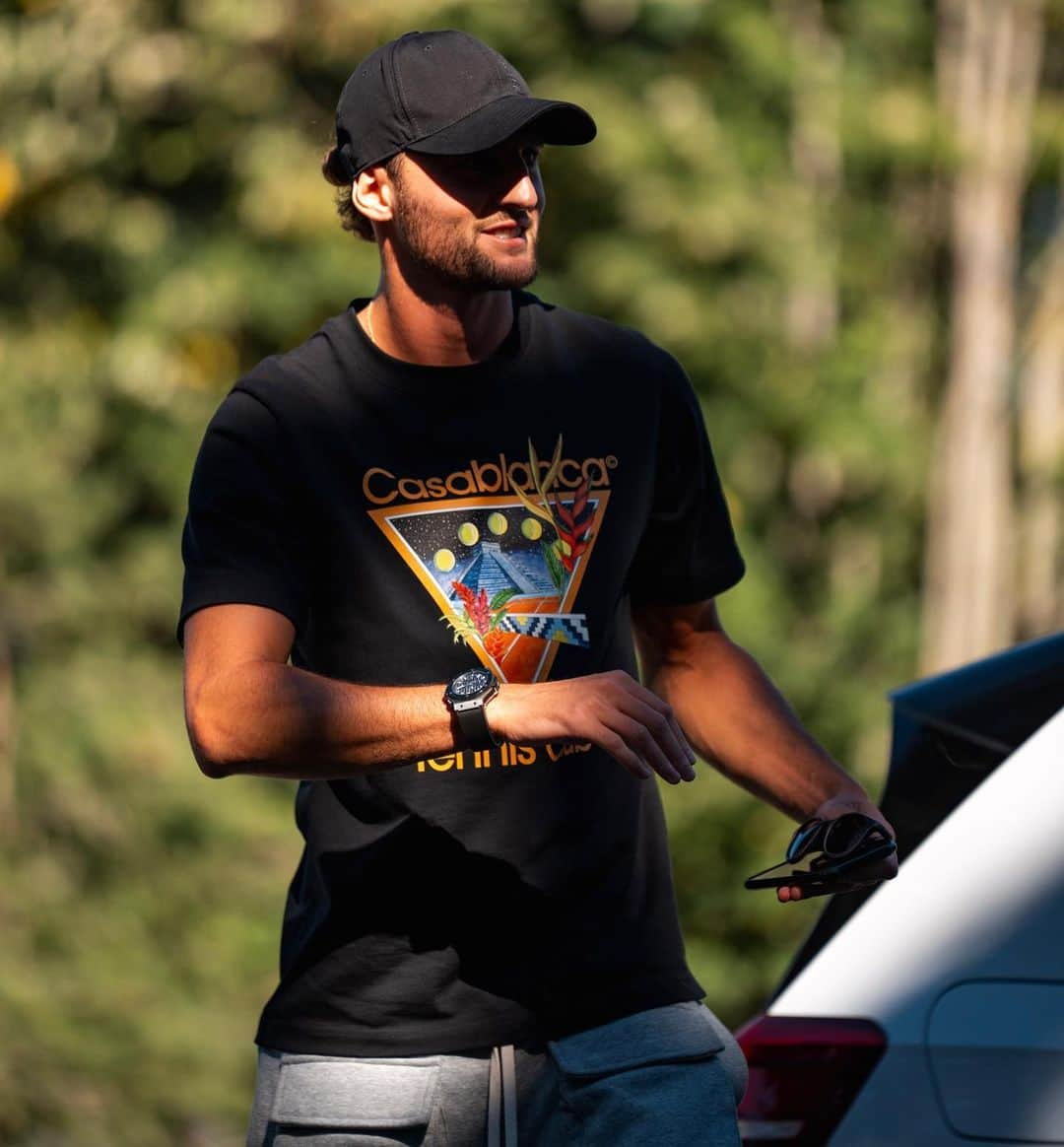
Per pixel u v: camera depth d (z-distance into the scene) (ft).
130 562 117.08
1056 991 28.63
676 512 30.50
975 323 117.91
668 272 110.42
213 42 107.24
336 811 28.73
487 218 27.99
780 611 111.96
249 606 27.63
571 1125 28.32
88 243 111.34
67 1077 104.73
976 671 32.89
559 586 28.66
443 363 28.78
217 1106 104.06
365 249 106.52
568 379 29.19
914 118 114.11
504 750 28.22
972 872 29.45
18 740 113.80
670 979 28.94
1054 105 116.88
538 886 28.30
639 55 110.22
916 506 124.36
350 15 103.14
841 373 116.78
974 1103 28.63
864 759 110.73
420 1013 28.45
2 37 110.83
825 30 119.65
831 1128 29.17
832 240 115.85
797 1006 29.76
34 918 106.73
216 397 111.04
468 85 28.07
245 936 104.94
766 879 28.37
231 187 110.42
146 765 108.78
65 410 114.21
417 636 28.22
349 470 28.22
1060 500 127.65
